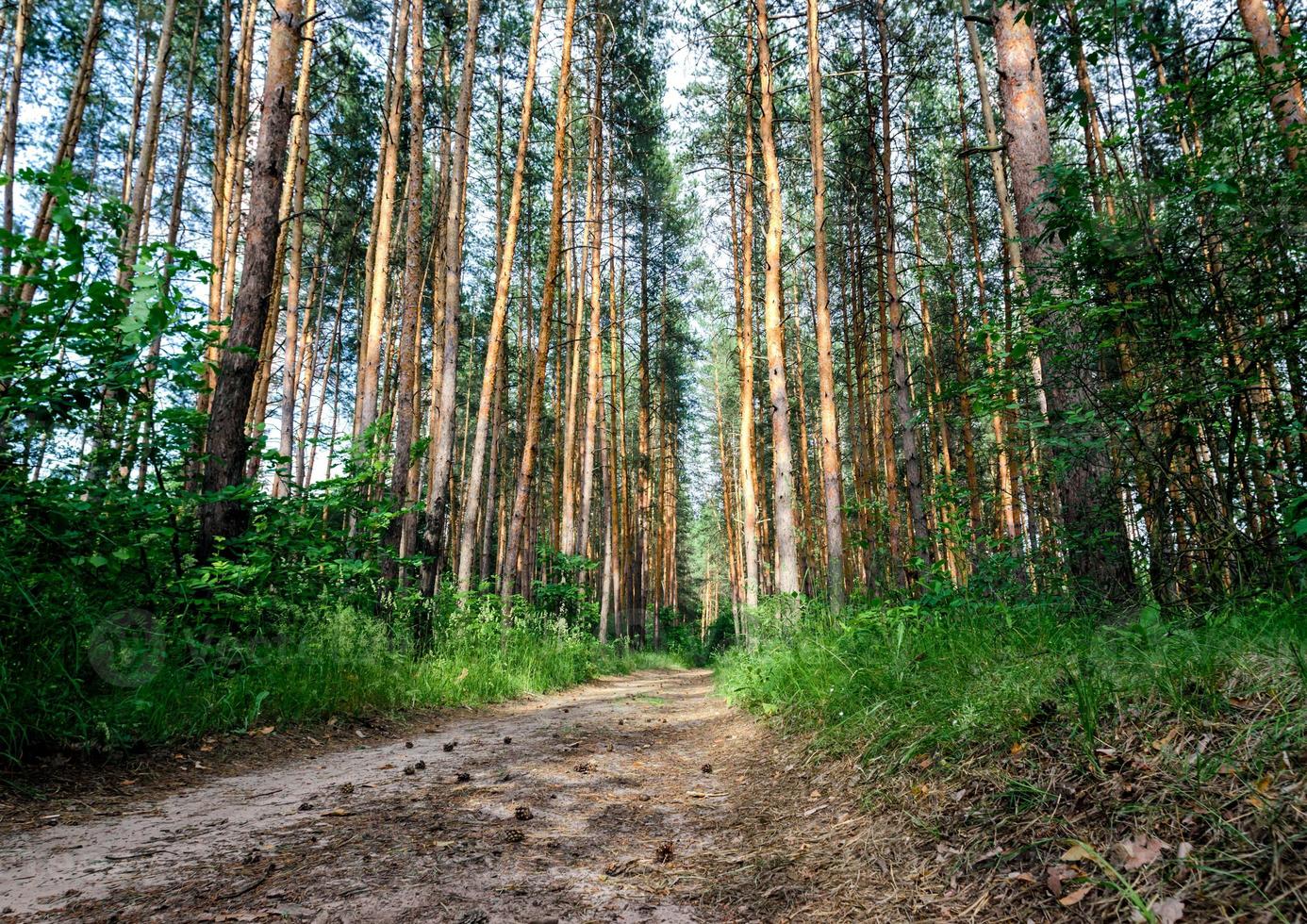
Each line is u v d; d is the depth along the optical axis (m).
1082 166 4.00
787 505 10.43
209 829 3.06
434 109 18.03
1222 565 3.33
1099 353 3.84
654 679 17.50
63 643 4.12
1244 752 1.90
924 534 11.45
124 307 4.79
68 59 15.61
